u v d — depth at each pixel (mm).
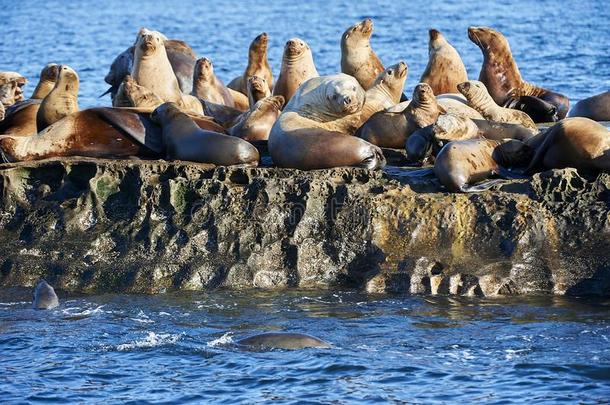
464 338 48000
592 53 154625
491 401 41375
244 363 45562
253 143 68750
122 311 53031
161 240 58438
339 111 66000
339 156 61594
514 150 61281
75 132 66938
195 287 56438
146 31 78812
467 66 144375
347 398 41969
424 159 64375
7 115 75750
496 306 52375
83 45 194375
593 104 81938
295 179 59531
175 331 49812
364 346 47281
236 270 56594
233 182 61344
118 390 43281
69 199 61938
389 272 55469
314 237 57969
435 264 55500
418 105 67062
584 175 59781
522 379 43250
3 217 62188
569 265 54812
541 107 83500
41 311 53406
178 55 97938
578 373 43656
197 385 43562
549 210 56750
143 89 74688
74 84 72125
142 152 67312
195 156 64000
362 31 83312
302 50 79375
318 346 47156
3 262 59062
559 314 50938
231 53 174750
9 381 44312
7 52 181250
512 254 55406
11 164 64062
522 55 155250
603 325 49188
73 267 57906
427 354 46188
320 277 57000
